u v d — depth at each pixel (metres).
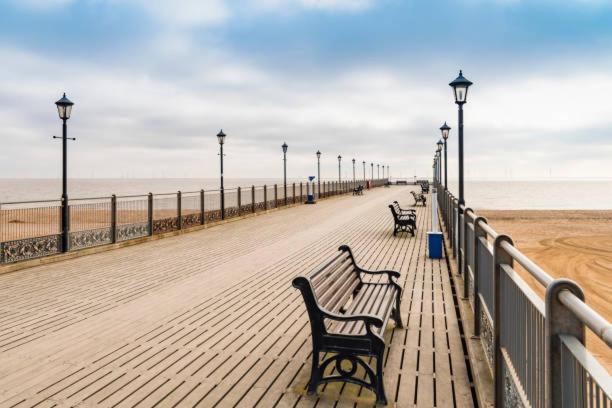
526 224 30.80
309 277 3.98
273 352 4.95
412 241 13.76
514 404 2.92
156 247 12.73
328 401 3.85
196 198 17.09
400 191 55.91
